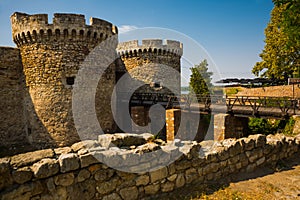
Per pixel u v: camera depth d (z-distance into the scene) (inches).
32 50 557.9
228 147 239.9
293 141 324.5
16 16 567.2
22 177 137.4
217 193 199.5
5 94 614.9
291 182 225.0
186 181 209.3
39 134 565.9
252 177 238.7
